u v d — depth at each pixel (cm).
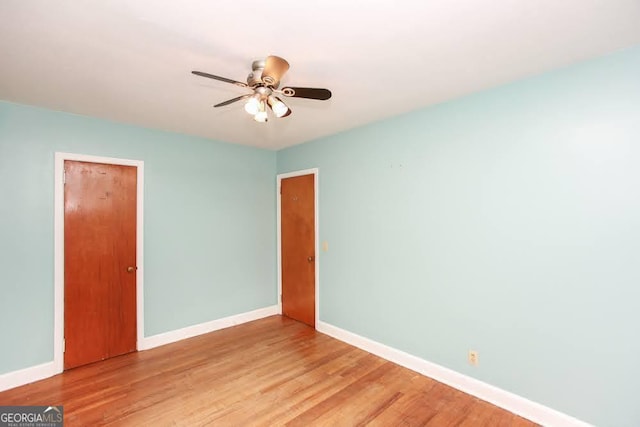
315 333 349
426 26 147
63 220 263
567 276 188
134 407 213
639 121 165
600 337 177
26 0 125
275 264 422
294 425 194
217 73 194
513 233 209
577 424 183
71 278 267
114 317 290
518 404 205
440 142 247
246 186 393
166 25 145
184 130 322
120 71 191
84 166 274
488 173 221
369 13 136
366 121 294
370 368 267
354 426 193
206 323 352
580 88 183
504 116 213
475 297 228
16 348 240
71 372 260
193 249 344
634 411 167
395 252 280
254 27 147
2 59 174
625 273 169
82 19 139
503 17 141
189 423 197
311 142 368
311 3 129
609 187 173
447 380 241
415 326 264
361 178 310
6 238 237
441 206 247
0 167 235
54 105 247
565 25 147
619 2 131
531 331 201
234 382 245
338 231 335
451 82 210
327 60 179
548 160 194
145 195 309
